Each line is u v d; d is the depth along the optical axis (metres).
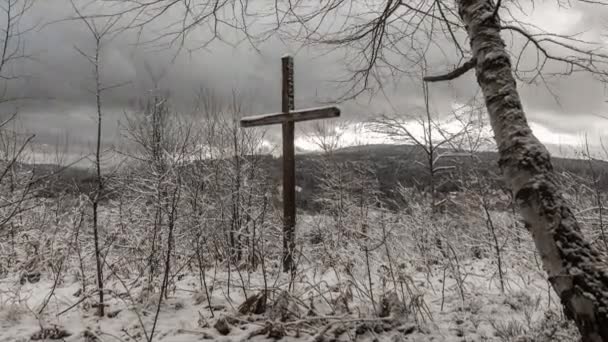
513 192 2.37
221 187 7.06
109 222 5.36
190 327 3.74
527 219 2.28
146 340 3.51
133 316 4.01
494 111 2.54
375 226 4.94
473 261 6.87
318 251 5.08
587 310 1.99
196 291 4.49
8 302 4.38
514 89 2.54
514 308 4.41
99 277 4.01
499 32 2.75
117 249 5.21
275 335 3.53
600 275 2.02
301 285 4.82
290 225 5.78
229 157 8.23
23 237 6.33
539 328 3.56
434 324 3.93
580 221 5.70
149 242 5.16
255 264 5.75
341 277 5.14
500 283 5.26
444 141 10.69
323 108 5.86
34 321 3.91
